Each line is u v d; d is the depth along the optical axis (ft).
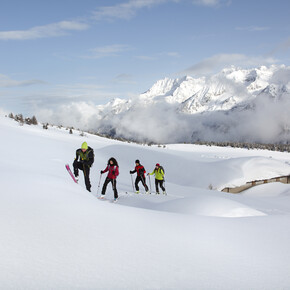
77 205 18.22
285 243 15.56
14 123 252.62
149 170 116.78
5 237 12.61
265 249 14.71
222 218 20.89
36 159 65.26
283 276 11.76
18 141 101.04
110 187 53.57
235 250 14.42
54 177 24.88
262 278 11.53
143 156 133.39
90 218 16.51
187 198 30.55
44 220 14.96
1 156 58.39
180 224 18.19
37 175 23.95
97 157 108.58
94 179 58.65
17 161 53.16
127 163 118.93
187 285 10.66
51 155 79.82
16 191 18.42
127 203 38.60
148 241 14.57
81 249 12.69
